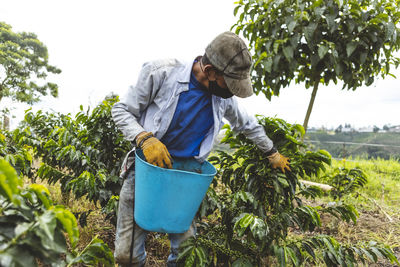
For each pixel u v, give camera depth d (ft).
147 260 7.15
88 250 3.59
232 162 6.98
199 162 5.23
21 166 6.32
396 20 8.24
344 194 11.71
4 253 2.26
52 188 10.87
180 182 4.02
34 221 2.63
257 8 9.02
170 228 4.38
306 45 8.60
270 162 5.90
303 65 9.77
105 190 7.04
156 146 4.27
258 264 5.76
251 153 6.53
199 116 4.88
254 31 9.16
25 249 2.44
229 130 6.57
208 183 4.39
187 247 5.16
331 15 7.45
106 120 7.49
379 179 17.11
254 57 9.23
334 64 8.02
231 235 5.82
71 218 2.82
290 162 6.45
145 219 4.42
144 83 4.60
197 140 5.10
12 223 2.68
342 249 5.61
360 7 8.20
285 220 5.92
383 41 8.07
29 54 96.17
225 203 6.44
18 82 89.04
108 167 7.80
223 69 4.23
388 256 5.58
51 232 2.43
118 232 5.36
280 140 6.36
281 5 8.26
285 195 6.54
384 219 10.82
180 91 4.62
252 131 5.58
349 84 9.09
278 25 8.34
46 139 9.95
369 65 8.66
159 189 4.06
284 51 7.93
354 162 21.52
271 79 9.38
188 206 4.28
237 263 5.24
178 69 4.71
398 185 16.16
